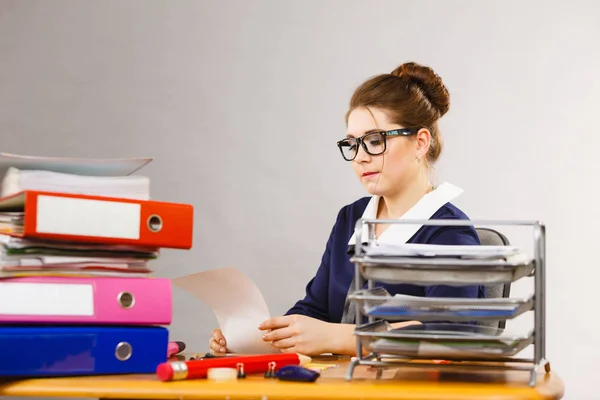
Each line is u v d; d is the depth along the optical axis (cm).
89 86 336
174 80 334
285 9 331
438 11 322
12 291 117
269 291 325
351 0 327
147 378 117
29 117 336
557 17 315
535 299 111
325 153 326
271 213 327
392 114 197
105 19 338
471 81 319
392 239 195
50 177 124
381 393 101
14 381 113
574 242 311
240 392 103
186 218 130
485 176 316
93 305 121
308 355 165
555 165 313
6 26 339
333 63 327
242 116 330
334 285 213
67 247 123
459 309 111
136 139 333
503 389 103
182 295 327
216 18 334
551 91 314
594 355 308
